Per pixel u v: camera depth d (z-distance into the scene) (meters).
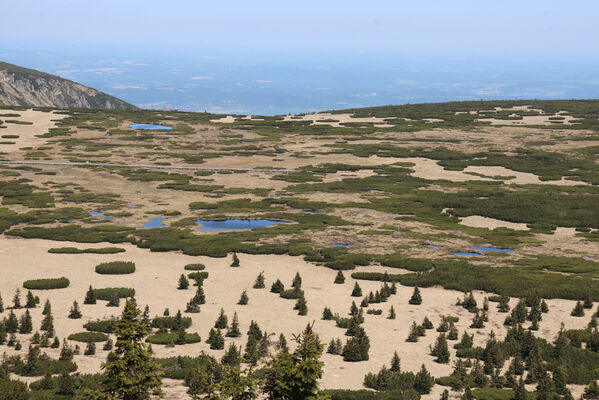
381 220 121.00
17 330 55.12
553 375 47.09
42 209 124.56
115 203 132.75
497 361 52.09
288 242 101.88
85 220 116.12
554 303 71.31
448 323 63.03
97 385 41.38
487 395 44.53
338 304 69.38
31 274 77.06
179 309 64.19
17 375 44.94
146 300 67.81
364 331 57.81
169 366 47.38
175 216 122.62
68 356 48.22
